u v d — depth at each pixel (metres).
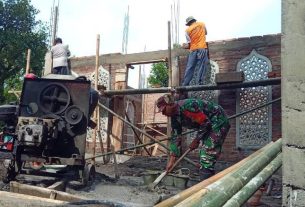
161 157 10.81
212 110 5.98
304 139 2.28
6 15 20.80
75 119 6.00
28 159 5.81
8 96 22.41
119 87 11.45
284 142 2.33
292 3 2.41
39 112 6.03
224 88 9.17
